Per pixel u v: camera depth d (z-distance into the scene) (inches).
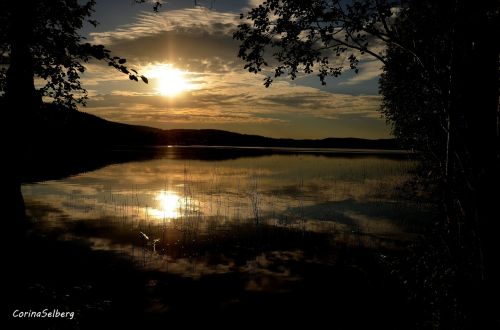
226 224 869.8
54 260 595.2
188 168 2273.6
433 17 251.0
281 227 845.2
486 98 239.6
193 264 631.8
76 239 725.9
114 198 1179.3
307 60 293.0
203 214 967.0
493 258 235.0
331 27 272.2
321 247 716.7
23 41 264.1
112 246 698.8
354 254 675.4
